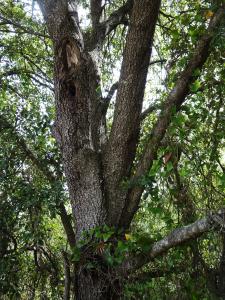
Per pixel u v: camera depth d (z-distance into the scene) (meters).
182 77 5.27
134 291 4.87
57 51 5.65
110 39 8.49
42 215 6.85
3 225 6.46
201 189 5.16
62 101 5.65
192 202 5.11
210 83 5.26
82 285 5.26
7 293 6.57
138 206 5.51
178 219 5.09
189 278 4.84
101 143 6.04
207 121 5.13
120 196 5.47
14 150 6.85
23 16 8.77
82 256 5.08
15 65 8.72
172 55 5.89
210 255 4.96
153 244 4.89
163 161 4.90
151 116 7.09
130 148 5.66
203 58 5.21
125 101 5.63
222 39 4.84
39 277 7.52
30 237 6.40
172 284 4.91
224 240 4.68
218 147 5.66
